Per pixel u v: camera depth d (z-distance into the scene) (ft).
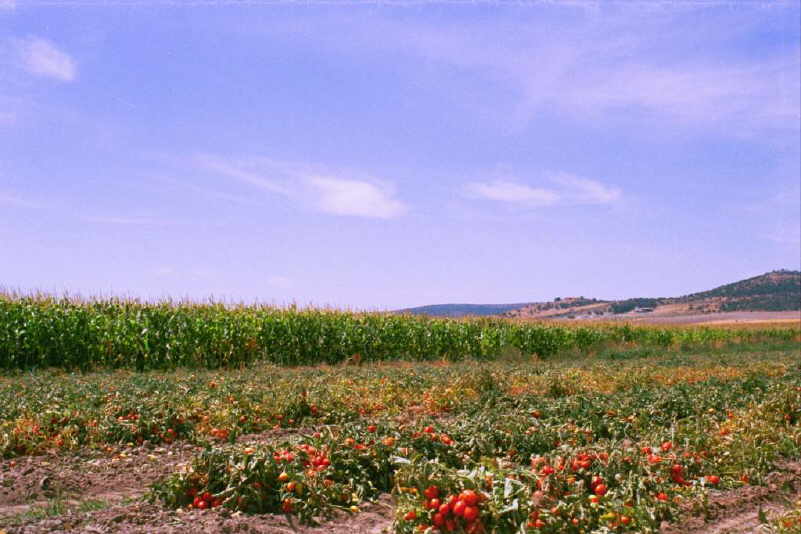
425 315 106.93
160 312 76.84
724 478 27.27
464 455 27.22
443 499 20.16
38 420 33.65
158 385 47.11
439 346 99.35
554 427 31.83
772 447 30.66
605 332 132.05
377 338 91.09
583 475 24.23
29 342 69.67
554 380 50.52
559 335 116.16
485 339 103.09
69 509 23.25
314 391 44.27
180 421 35.19
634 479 24.04
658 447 29.37
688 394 42.70
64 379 56.34
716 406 40.29
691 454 28.45
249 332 80.12
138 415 35.53
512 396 43.47
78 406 36.96
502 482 21.07
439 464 21.71
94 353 72.43
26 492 25.30
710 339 147.23
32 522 21.07
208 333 77.56
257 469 23.02
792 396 39.22
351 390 47.09
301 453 25.07
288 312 86.43
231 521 20.57
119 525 20.13
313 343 85.61
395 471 24.23
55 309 72.28
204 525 20.20
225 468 23.25
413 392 48.01
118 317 74.69
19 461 29.43
